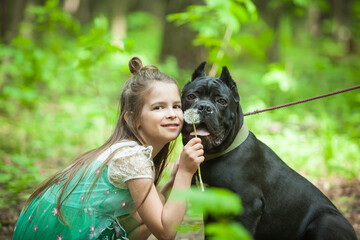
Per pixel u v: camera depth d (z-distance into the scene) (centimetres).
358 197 609
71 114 1082
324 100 1121
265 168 381
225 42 786
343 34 1870
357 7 1725
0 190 589
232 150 368
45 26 998
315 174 697
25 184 584
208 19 857
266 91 1105
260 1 1692
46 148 845
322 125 896
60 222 336
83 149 849
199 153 324
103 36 694
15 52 900
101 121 973
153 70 366
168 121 346
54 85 1091
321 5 1597
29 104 998
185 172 323
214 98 357
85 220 336
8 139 884
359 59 1512
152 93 347
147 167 332
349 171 700
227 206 183
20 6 1352
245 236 184
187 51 1223
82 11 2530
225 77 372
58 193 348
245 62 2014
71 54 1142
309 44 2017
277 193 380
